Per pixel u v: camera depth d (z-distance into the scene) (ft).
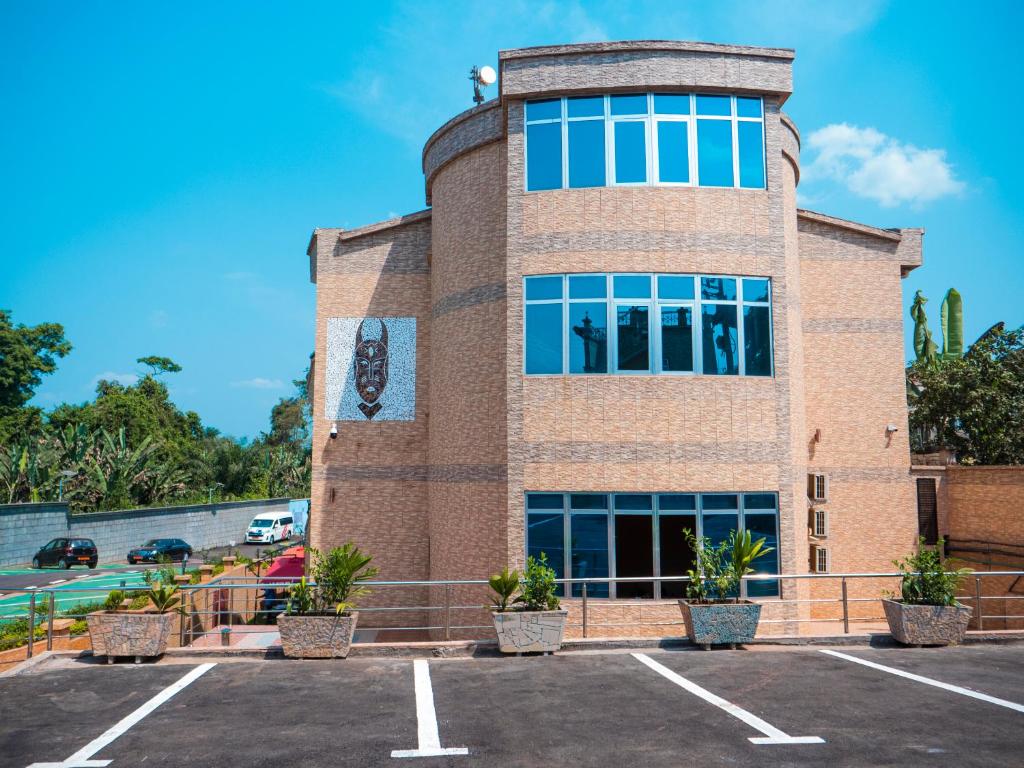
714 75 51.03
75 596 90.89
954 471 68.28
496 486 52.65
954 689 32.65
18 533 115.85
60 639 49.26
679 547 48.34
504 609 40.16
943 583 41.78
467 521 54.65
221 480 207.21
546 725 28.09
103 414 183.52
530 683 33.81
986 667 36.60
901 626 41.19
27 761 24.88
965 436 95.66
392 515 63.87
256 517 173.68
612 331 49.75
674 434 48.98
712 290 50.37
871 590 64.03
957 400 92.12
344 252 66.49
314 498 64.23
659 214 50.44
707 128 51.42
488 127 56.18
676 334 49.83
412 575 63.31
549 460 49.14
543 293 50.62
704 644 40.19
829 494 64.95
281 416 280.10
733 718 28.76
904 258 67.46
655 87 50.98
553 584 40.88
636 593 47.91
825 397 65.72
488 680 34.42
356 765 24.39
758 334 50.52
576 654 39.37
